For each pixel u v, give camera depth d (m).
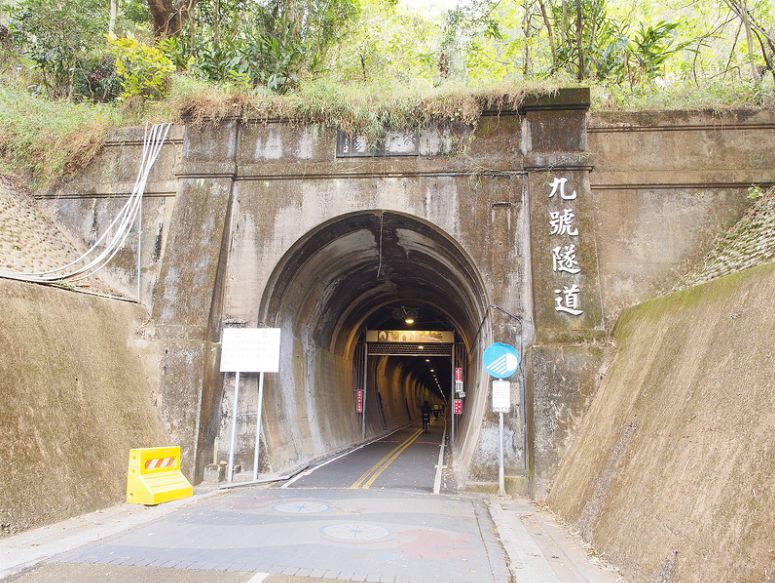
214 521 7.34
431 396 75.81
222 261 11.91
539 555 6.09
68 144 13.23
